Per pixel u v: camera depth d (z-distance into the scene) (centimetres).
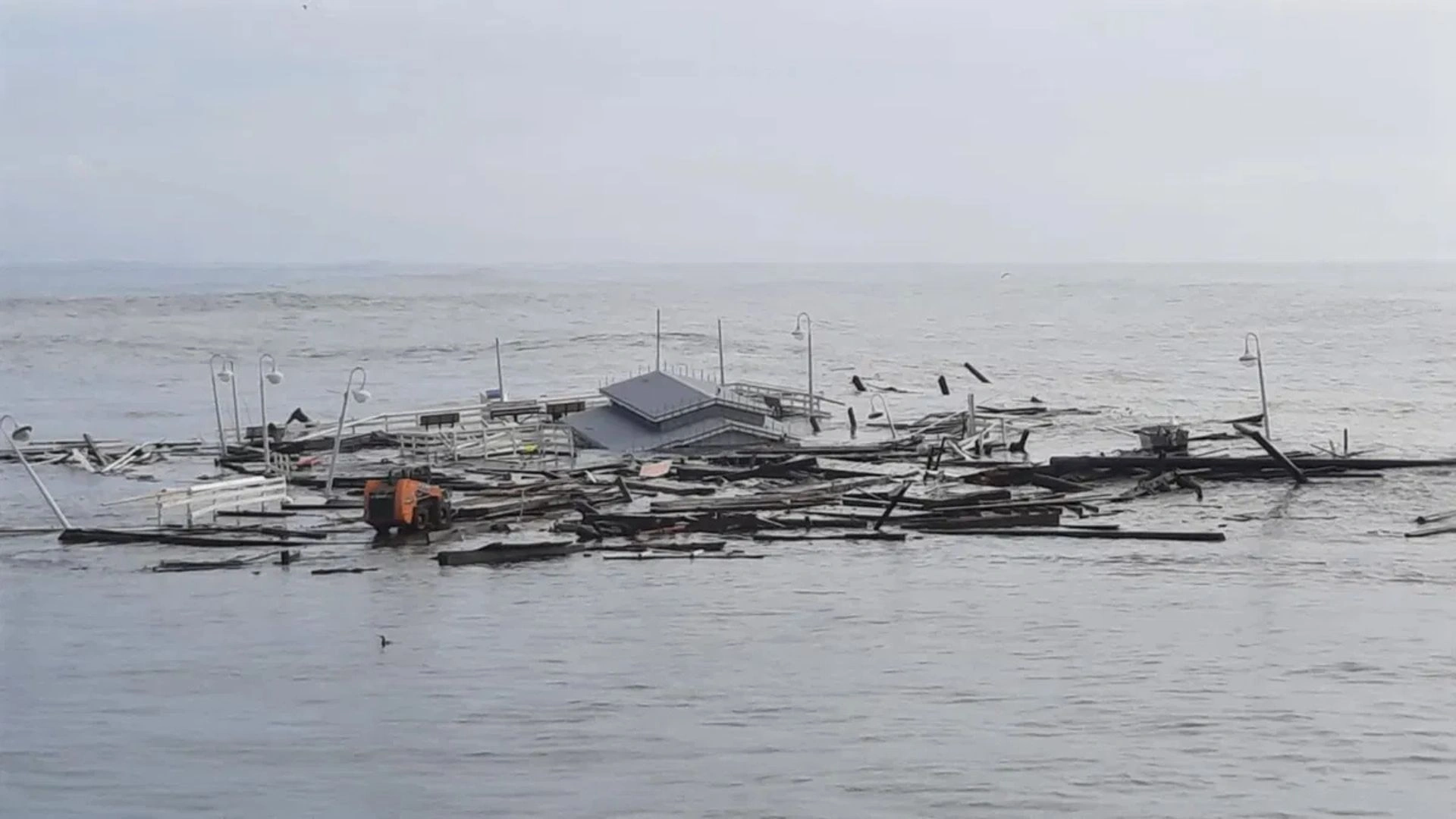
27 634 4256
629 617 4347
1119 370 13812
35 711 3609
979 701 3578
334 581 4812
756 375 13562
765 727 3425
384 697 3669
